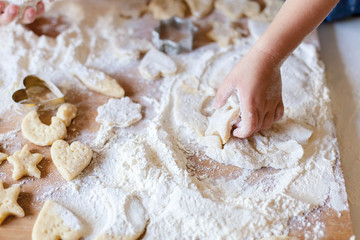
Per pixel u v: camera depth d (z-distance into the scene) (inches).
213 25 27.5
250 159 20.1
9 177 19.8
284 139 21.1
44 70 24.2
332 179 19.7
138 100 23.1
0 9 22.9
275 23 19.2
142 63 24.5
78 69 24.0
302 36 19.2
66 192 19.3
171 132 21.5
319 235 18.0
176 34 26.8
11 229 18.1
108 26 27.2
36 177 19.8
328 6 18.6
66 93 23.2
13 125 21.7
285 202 18.7
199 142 21.1
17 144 21.0
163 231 17.9
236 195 19.3
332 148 21.0
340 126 24.1
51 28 26.7
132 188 19.2
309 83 24.2
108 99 23.1
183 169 19.9
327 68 27.3
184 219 18.0
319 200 19.0
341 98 25.5
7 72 24.0
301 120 22.2
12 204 18.5
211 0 29.0
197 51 26.0
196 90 23.4
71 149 20.1
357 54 28.1
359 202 21.1
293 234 18.0
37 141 20.7
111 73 24.5
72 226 17.8
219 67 24.8
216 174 20.1
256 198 18.8
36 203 18.9
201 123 21.6
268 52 19.1
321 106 22.9
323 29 30.0
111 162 20.3
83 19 27.2
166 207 18.4
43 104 22.1
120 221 17.9
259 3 29.2
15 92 21.9
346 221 18.4
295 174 19.8
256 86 19.2
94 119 22.1
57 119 21.4
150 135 21.0
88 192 19.2
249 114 19.2
